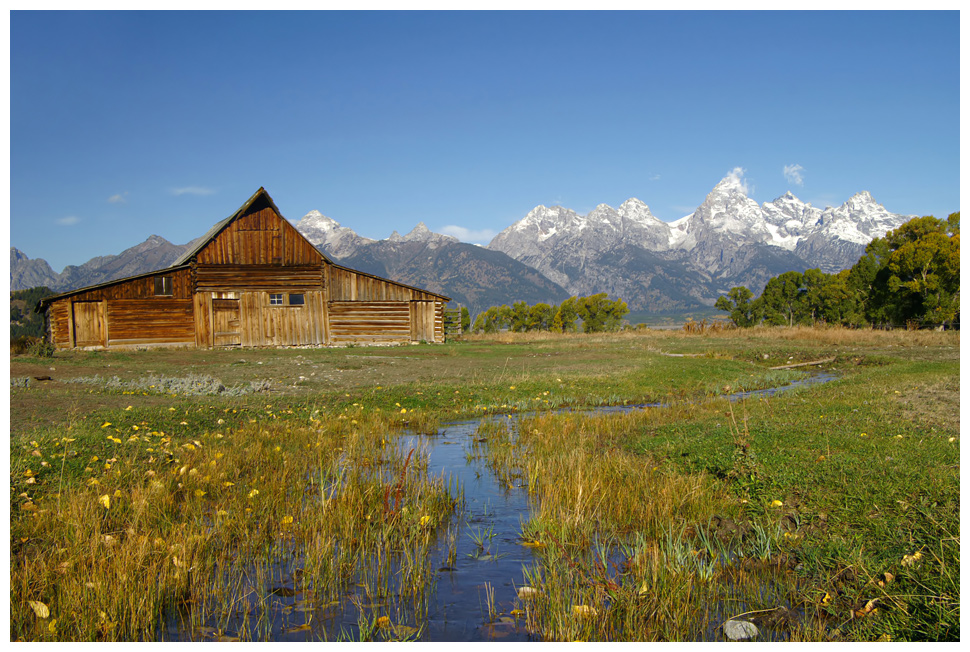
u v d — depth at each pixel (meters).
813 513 6.82
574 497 7.55
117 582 5.11
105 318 33.78
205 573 5.65
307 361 27.02
